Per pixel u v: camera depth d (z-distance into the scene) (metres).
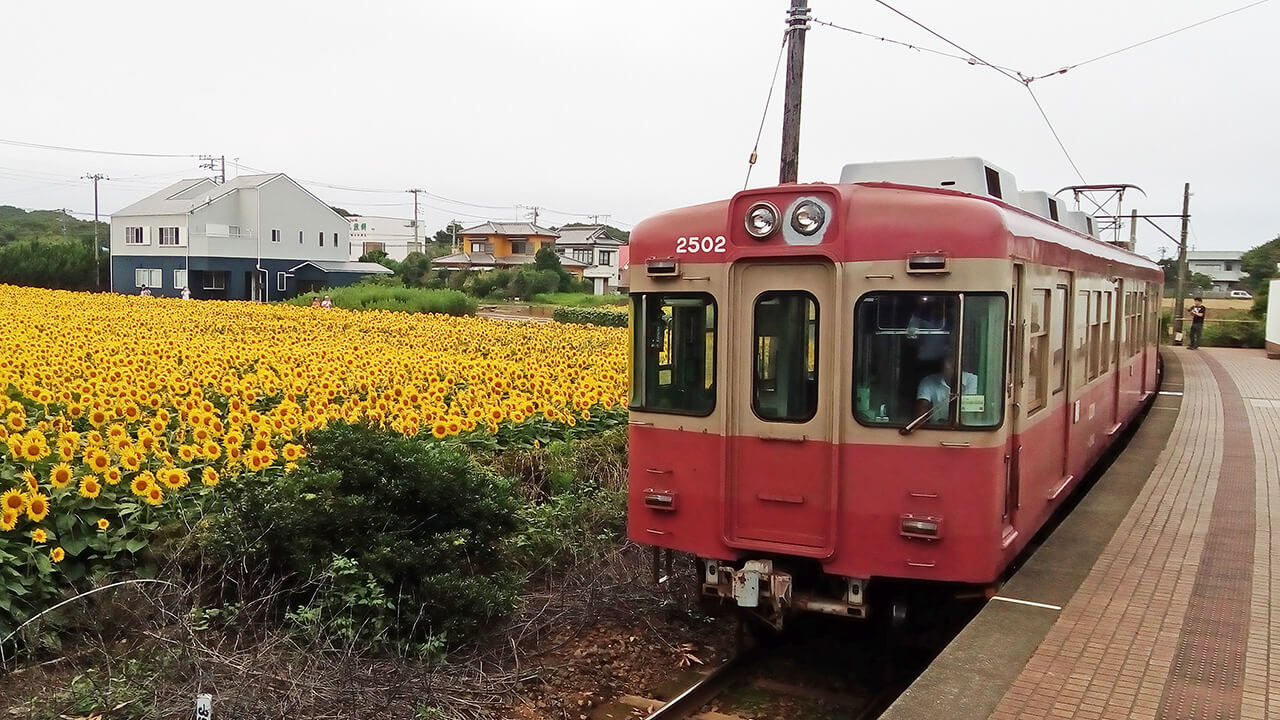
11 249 59.91
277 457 9.17
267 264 59.34
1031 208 10.01
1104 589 6.30
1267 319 29.23
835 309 6.24
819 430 6.38
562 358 19.50
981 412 6.07
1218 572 6.67
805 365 6.44
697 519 6.78
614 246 86.38
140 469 8.46
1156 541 7.46
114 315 27.92
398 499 7.62
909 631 6.95
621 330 29.55
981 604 6.50
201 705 5.36
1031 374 6.96
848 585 6.40
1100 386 10.30
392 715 5.92
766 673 7.25
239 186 59.31
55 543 7.27
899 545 6.18
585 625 7.95
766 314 6.55
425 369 15.23
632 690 7.04
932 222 6.09
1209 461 10.80
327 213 63.22
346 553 7.20
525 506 9.56
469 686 6.54
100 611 6.82
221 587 7.08
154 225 57.66
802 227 6.33
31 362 13.45
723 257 6.60
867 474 6.24
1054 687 4.81
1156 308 17.62
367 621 6.82
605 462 11.30
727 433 6.62
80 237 76.38
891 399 6.20
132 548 7.38
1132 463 10.63
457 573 7.22
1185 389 18.62
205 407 10.48
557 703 6.62
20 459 8.39
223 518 7.43
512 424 11.73
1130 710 4.55
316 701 5.88
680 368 6.88
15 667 6.39
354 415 11.03
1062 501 8.31
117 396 11.11
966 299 6.02
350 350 18.12
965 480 6.06
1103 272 10.23
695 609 8.40
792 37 13.35
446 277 68.00
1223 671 5.02
